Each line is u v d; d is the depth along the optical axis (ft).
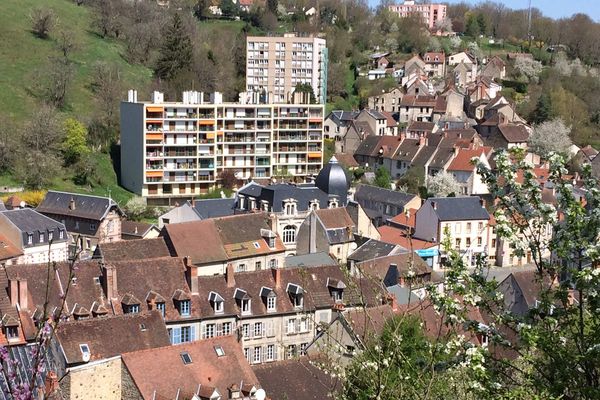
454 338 65.87
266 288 217.97
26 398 52.54
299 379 157.69
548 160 66.74
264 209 322.34
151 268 211.82
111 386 150.10
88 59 589.32
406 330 82.38
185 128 453.99
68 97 529.86
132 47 628.69
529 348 72.28
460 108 625.82
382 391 67.05
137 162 452.76
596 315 61.16
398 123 624.18
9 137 447.42
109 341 166.40
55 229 315.58
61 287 198.18
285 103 490.49
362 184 441.27
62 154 458.50
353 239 313.73
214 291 213.46
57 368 158.71
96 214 347.97
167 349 155.43
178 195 456.86
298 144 492.95
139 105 445.37
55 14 617.21
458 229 350.64
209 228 276.21
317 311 219.00
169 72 577.02
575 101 624.59
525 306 206.39
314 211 312.29
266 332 215.51
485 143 548.72
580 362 61.46
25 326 184.96
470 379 63.62
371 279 90.12
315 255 274.98
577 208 63.16
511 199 66.03
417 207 388.16
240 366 158.30
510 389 66.69
